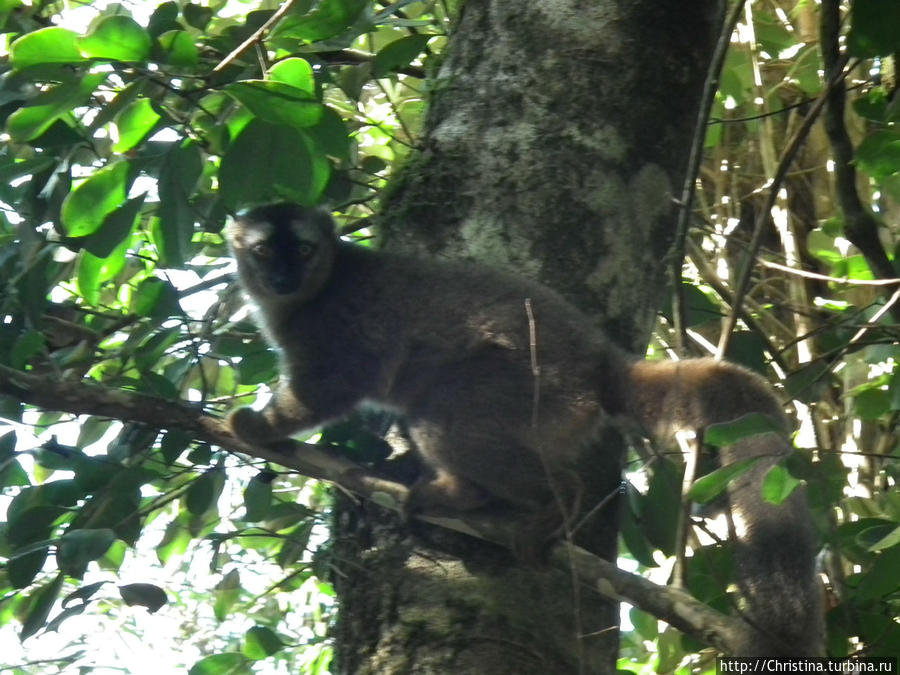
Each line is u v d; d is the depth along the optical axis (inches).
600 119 174.2
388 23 190.5
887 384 196.5
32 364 178.2
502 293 169.0
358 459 171.0
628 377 167.3
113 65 136.7
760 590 142.2
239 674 195.8
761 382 166.1
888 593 158.6
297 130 148.8
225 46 187.2
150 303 178.4
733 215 275.4
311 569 196.1
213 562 185.8
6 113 168.9
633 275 171.2
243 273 205.3
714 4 187.3
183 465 189.9
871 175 171.2
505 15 183.9
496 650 138.9
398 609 145.4
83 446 200.4
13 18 178.2
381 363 182.1
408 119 257.4
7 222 187.3
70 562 150.0
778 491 135.3
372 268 185.9
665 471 165.6
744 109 285.4
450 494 161.2
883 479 222.4
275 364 200.8
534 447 163.5
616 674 148.6
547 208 169.8
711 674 216.2
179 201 162.6
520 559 147.9
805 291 254.4
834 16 168.9
